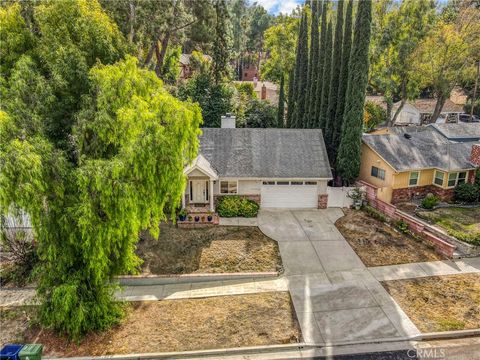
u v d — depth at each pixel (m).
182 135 11.36
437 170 22.58
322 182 21.34
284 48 44.66
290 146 22.61
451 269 14.97
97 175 9.85
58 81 10.77
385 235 18.06
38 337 11.37
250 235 18.08
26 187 9.20
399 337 11.12
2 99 10.66
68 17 12.19
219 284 14.35
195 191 20.70
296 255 16.20
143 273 14.80
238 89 47.12
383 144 23.84
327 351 10.62
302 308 12.61
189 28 35.50
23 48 12.19
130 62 11.60
